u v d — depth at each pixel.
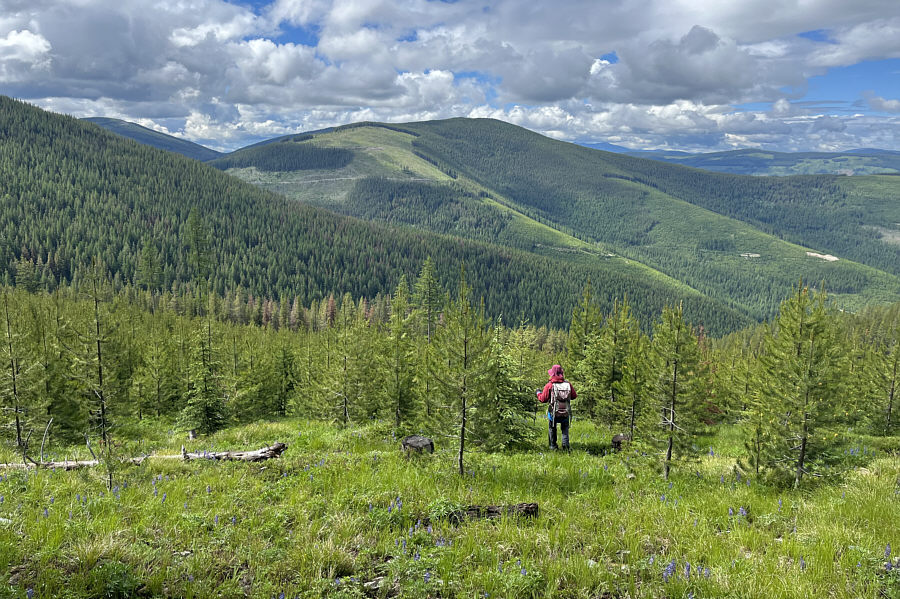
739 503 8.49
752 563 5.90
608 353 23.44
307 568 5.51
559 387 13.88
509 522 7.03
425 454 10.89
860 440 18.36
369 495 8.13
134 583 4.92
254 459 11.21
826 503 8.30
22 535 5.76
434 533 6.62
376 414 25.97
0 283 148.88
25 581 4.81
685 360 10.26
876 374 26.48
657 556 6.08
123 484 8.52
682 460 10.41
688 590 5.30
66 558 5.30
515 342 21.69
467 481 9.27
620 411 15.70
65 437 24.31
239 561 5.64
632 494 9.02
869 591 5.14
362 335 26.31
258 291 198.25
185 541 6.12
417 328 67.81
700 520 7.42
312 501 7.79
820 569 5.63
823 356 9.80
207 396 26.34
